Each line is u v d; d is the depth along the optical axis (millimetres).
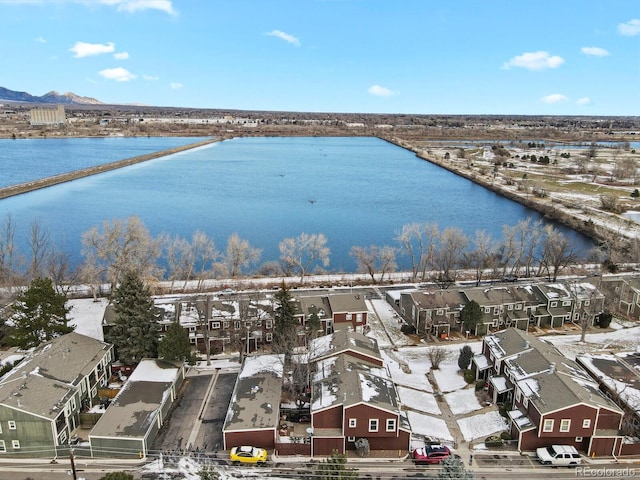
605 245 97188
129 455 41906
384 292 82438
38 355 49906
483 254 92312
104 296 79062
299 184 173500
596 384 47031
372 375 48062
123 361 55312
